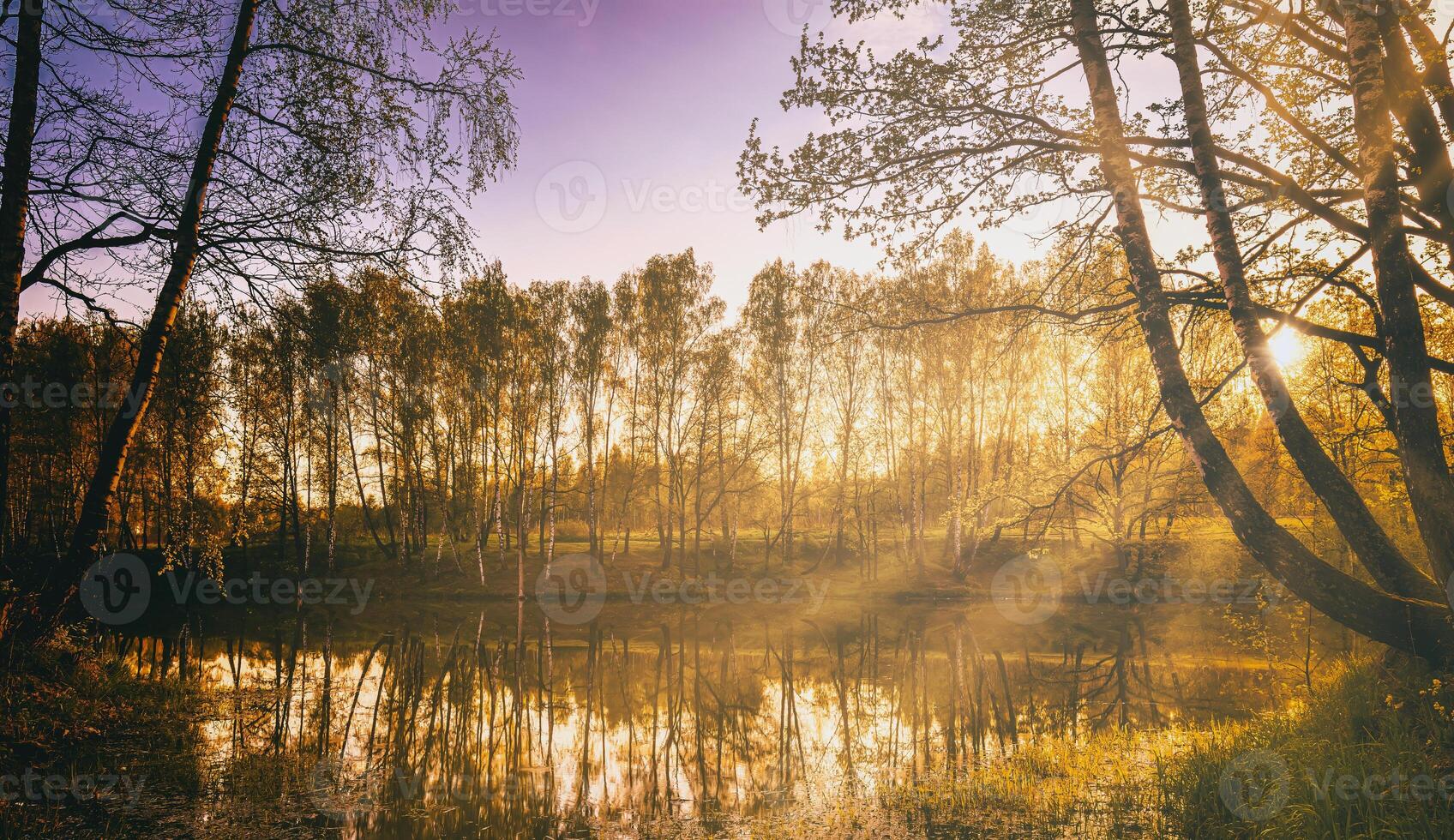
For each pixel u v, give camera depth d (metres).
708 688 16.00
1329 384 11.41
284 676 15.62
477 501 39.56
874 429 39.88
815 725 12.63
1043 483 13.89
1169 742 9.85
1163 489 23.48
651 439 41.06
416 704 13.67
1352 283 6.96
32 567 8.44
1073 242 8.27
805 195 7.97
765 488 43.62
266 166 8.70
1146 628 22.98
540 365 37.34
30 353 16.69
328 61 8.77
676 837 7.31
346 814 7.76
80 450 25.28
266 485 32.31
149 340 7.95
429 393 35.53
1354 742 6.51
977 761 9.76
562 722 12.87
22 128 7.24
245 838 6.92
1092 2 7.05
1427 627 4.81
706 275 39.16
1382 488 10.96
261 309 8.89
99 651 12.07
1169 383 6.12
